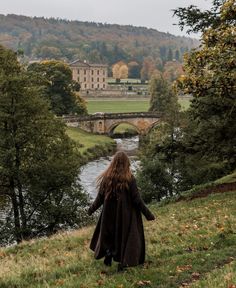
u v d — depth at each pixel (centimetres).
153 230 1445
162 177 4366
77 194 3025
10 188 2789
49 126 2867
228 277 785
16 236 2739
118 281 840
